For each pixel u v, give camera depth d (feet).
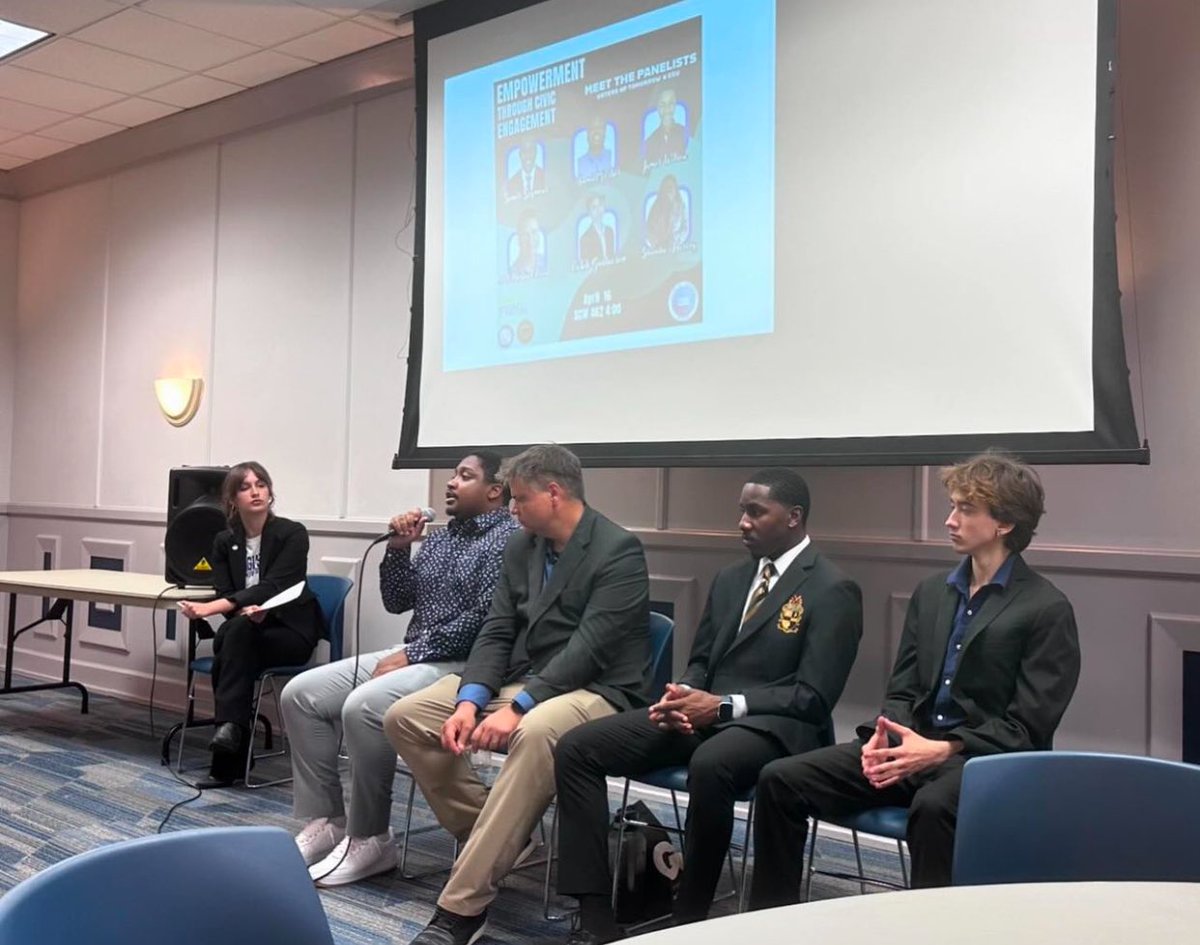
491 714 8.75
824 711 8.21
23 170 21.26
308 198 16.33
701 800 7.74
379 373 15.34
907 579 10.45
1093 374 8.52
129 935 3.15
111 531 19.30
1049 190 8.84
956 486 7.59
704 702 8.20
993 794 4.58
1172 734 9.11
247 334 17.16
